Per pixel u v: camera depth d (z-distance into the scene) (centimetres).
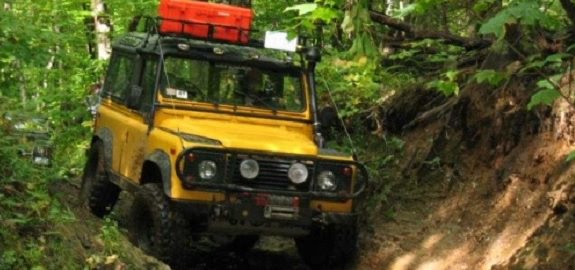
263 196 760
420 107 1058
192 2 872
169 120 827
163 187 759
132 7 1441
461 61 1002
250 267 888
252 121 852
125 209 1021
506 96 872
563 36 793
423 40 1055
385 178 969
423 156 951
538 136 819
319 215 783
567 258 675
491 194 835
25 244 623
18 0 912
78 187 1034
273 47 859
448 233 834
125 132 882
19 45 786
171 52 846
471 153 899
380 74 1167
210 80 854
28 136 760
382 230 883
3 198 651
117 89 948
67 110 1370
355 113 1137
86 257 654
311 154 784
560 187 747
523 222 767
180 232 755
